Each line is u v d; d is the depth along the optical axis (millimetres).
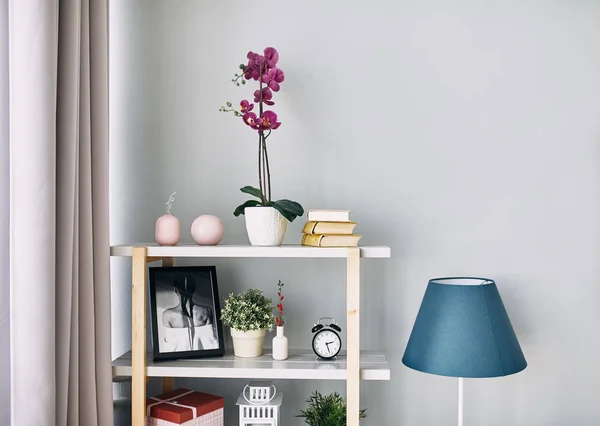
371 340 2008
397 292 2008
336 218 1716
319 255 1679
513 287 1994
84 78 1589
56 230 1482
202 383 2027
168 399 1797
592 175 1984
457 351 1640
